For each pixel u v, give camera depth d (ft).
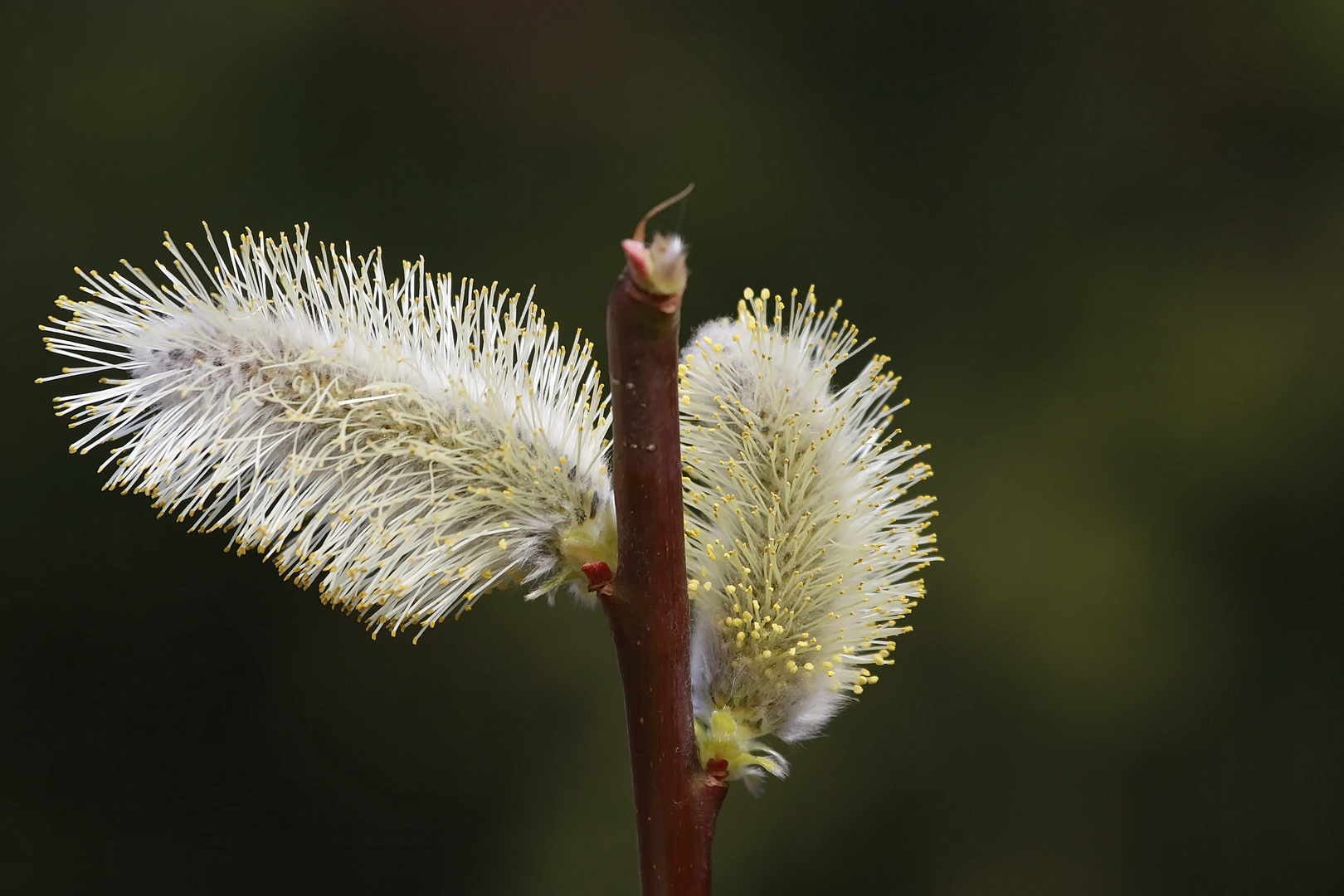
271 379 1.17
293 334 1.18
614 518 1.18
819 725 1.19
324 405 1.17
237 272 1.18
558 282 2.90
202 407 1.18
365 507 1.17
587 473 1.18
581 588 1.18
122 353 1.18
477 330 1.19
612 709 2.56
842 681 1.19
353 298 1.19
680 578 1.15
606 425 1.19
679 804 1.16
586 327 2.89
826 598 1.19
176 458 1.18
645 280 1.11
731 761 1.17
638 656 1.15
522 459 1.18
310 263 1.19
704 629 1.19
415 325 1.19
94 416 1.18
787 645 1.19
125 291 1.19
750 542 1.19
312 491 1.18
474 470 1.18
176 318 1.18
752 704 1.18
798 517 1.19
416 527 1.17
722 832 2.47
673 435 1.14
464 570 1.18
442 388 1.18
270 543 1.19
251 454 1.18
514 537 1.18
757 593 1.19
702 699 1.19
